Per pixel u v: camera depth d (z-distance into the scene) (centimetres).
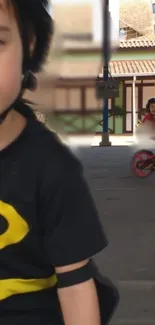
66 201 121
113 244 529
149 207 725
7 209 120
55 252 121
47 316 125
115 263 475
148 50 2653
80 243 120
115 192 852
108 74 2005
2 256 122
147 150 1038
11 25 117
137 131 1070
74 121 2097
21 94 128
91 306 121
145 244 534
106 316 127
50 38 131
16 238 121
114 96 1925
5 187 121
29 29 123
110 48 2142
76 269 121
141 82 2597
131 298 394
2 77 116
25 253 123
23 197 121
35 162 122
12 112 125
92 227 122
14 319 123
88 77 2092
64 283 121
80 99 2120
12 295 123
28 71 128
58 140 129
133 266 468
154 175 1061
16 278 123
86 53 2097
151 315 365
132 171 1040
